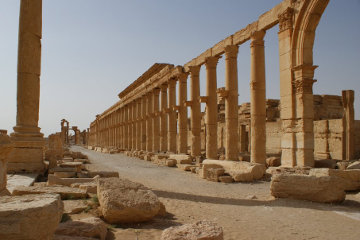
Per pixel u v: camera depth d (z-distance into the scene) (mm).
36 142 14531
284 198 10297
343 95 25156
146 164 26484
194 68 28359
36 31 14641
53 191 8938
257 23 19766
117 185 7676
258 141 18781
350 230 6945
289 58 16547
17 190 8680
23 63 14336
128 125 53062
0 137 6840
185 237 4609
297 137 16016
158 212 7875
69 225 5695
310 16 15492
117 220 6953
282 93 17078
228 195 11586
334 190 9656
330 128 26328
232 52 22219
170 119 33562
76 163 17688
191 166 20609
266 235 6621
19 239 4016
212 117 25031
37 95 14773
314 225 7355
